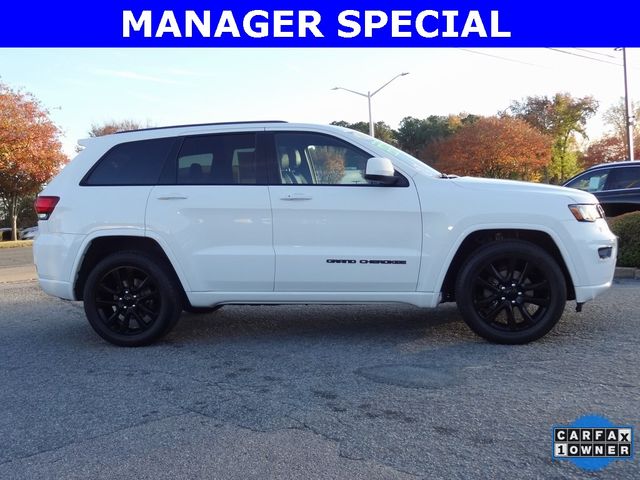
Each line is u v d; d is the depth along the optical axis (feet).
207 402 12.76
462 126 190.70
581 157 193.88
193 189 17.10
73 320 22.16
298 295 16.83
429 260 16.28
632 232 28.76
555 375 13.69
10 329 20.89
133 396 13.32
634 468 9.37
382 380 13.75
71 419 12.05
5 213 163.43
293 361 15.64
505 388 12.92
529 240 16.83
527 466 9.46
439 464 9.61
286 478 9.32
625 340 16.55
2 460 10.27
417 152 218.38
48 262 17.87
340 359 15.65
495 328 16.52
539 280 16.30
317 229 16.52
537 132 166.20
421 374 14.08
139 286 17.70
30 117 102.12
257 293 16.94
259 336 18.62
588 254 16.05
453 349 16.24
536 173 171.53
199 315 22.12
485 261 16.21
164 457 10.19
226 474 9.52
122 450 10.52
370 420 11.44
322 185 16.71
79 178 17.93
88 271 18.30
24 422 11.96
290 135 17.29
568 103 185.26
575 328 18.07
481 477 9.16
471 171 166.61
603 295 23.38
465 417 11.43
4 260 60.23
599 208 17.15
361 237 16.42
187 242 16.96
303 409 12.14
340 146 17.01
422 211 16.22
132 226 17.17
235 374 14.69
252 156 17.24
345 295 16.67
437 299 16.52
